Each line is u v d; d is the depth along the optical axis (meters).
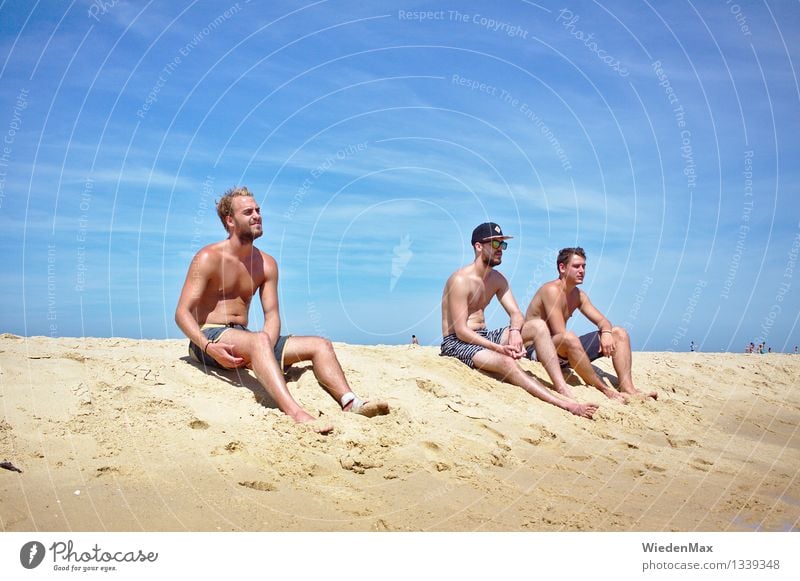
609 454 6.05
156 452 4.77
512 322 7.98
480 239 7.91
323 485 4.57
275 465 4.75
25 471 4.32
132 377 5.95
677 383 9.76
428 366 7.68
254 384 6.23
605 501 4.79
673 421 7.71
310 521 4.04
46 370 5.89
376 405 5.82
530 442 6.07
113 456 4.64
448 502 4.49
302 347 6.11
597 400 7.89
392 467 5.00
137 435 4.98
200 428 5.23
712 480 5.57
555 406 7.29
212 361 6.32
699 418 8.09
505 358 7.62
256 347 5.78
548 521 4.32
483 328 8.27
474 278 8.02
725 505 4.91
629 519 4.48
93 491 4.14
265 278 6.45
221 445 4.93
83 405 5.32
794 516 4.77
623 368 8.45
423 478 4.87
